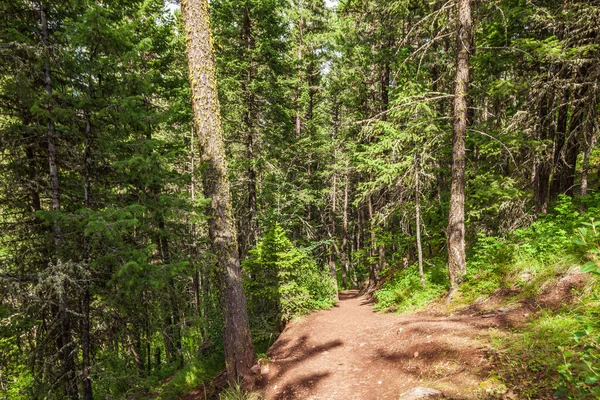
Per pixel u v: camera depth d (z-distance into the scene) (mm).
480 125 11625
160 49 12438
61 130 7238
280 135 18344
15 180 7004
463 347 5414
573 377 3432
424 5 12023
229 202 8039
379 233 16594
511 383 4023
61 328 7172
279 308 11383
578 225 7238
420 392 4578
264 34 15469
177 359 12211
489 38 12008
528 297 6484
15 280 6051
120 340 8383
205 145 7848
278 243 11039
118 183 8484
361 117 16906
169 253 11578
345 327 10164
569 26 10148
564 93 11070
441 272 11391
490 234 11945
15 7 6887
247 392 7086
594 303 5008
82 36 6469
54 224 7062
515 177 12633
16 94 6652
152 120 8016
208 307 11820
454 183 9023
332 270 19094
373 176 15227
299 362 7859
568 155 11266
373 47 15703
